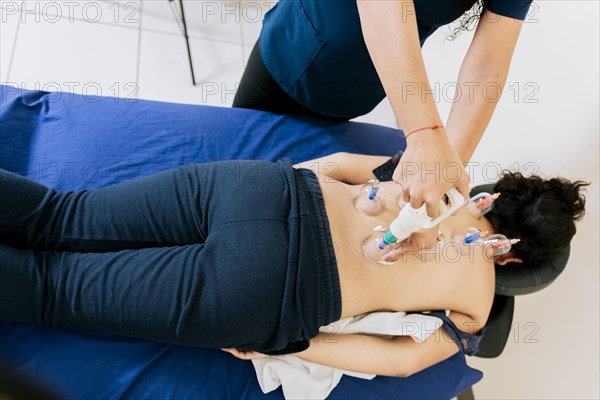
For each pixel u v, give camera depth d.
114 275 0.76
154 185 0.84
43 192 0.83
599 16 1.10
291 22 0.97
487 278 0.99
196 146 1.17
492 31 0.84
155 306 0.75
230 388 0.91
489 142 1.51
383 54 0.68
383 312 0.96
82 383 0.83
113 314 0.75
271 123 1.28
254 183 0.81
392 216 0.91
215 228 0.79
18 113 1.09
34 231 0.80
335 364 0.93
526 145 1.35
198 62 1.89
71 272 0.77
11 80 1.60
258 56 1.12
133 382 0.85
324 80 1.06
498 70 0.87
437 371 1.09
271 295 0.75
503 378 1.35
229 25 2.03
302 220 0.78
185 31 1.64
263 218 0.77
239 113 1.28
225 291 0.74
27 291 0.74
